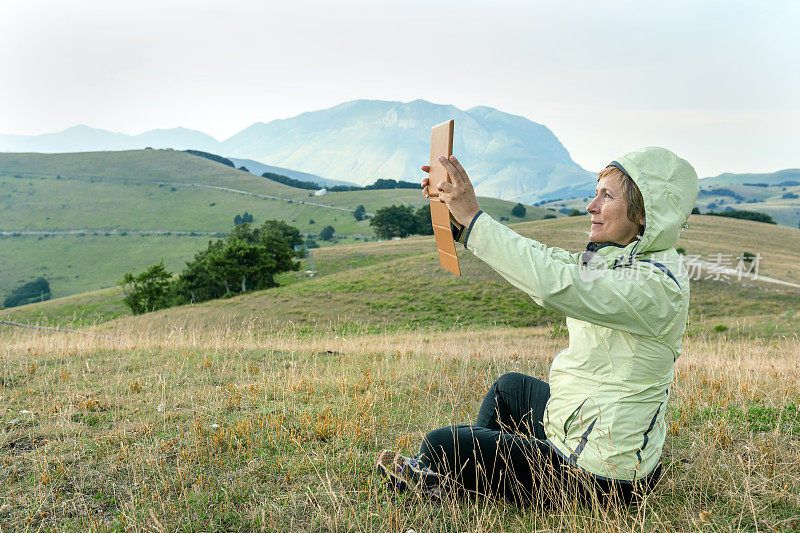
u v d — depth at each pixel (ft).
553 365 7.76
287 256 228.63
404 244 292.40
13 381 19.31
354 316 137.59
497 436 8.21
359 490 10.03
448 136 6.41
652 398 7.00
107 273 468.34
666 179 6.68
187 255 497.87
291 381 18.39
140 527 8.80
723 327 87.15
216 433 12.89
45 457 11.54
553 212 569.23
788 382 16.79
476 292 155.84
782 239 244.63
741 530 8.15
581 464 7.29
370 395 15.94
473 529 8.27
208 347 28.55
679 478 9.98
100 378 20.06
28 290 411.13
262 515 8.88
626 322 6.42
